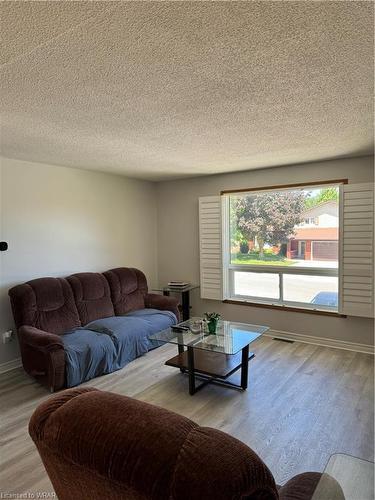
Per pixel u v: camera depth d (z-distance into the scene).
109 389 3.26
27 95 2.04
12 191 3.84
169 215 5.65
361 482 1.47
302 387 3.25
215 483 0.74
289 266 4.67
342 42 1.51
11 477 2.12
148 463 0.79
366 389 3.19
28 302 3.61
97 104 2.20
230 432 2.56
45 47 1.50
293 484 1.33
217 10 1.26
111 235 5.04
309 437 2.48
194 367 3.28
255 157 3.90
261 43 1.51
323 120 2.59
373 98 2.17
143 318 4.33
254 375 3.52
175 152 3.58
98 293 4.39
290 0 1.22
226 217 5.06
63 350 3.20
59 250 4.34
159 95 2.07
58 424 0.93
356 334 4.15
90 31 1.39
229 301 5.08
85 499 0.96
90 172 4.71
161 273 5.80
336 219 4.30
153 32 1.40
